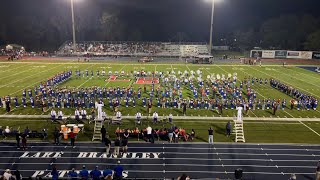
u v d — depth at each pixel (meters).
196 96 41.75
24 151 24.75
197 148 25.80
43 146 25.78
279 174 21.67
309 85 50.59
